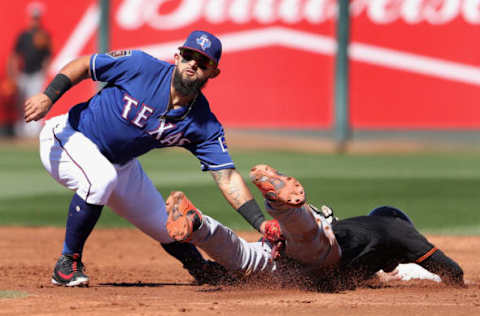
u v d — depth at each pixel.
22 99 81.94
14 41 81.50
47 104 15.87
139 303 13.66
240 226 30.52
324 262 14.91
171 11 80.00
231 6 79.00
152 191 17.25
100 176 15.82
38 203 38.59
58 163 16.19
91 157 16.02
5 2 81.50
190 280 18.70
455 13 74.31
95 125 16.22
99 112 16.16
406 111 75.94
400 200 38.53
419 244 15.41
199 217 14.58
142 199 17.03
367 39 76.31
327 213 15.79
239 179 15.91
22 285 16.77
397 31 75.62
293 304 13.60
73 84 16.17
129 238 28.06
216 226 14.99
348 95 76.81
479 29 74.00
